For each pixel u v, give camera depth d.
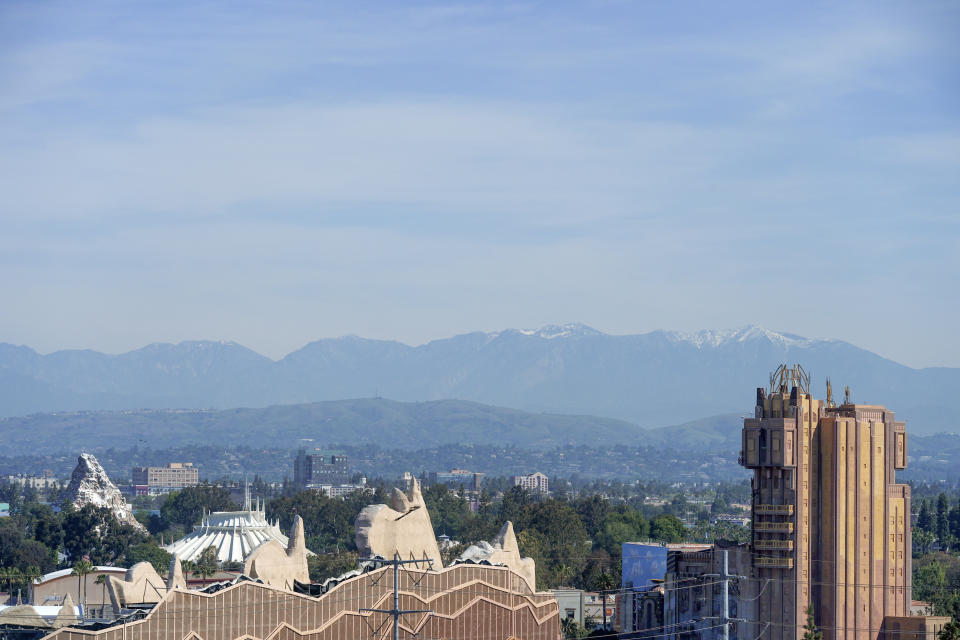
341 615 177.25
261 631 169.12
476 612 191.88
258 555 177.12
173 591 162.62
